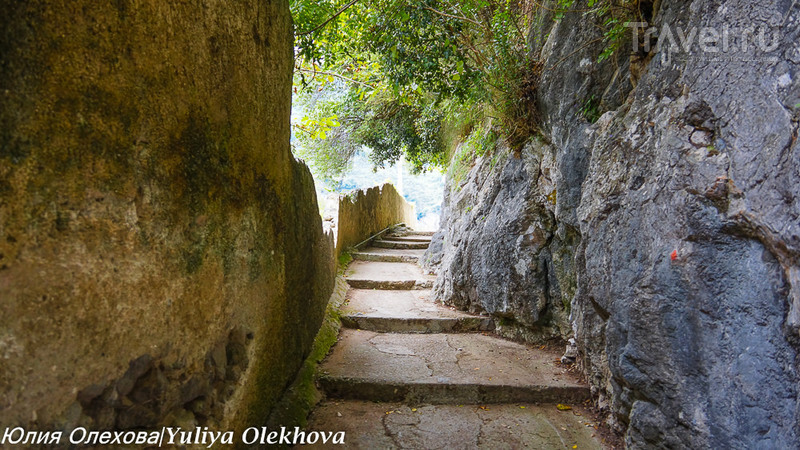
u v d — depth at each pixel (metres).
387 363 3.11
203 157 1.56
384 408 2.70
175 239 1.43
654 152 1.99
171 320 1.43
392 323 3.88
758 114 1.49
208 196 1.60
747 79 1.54
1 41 0.93
